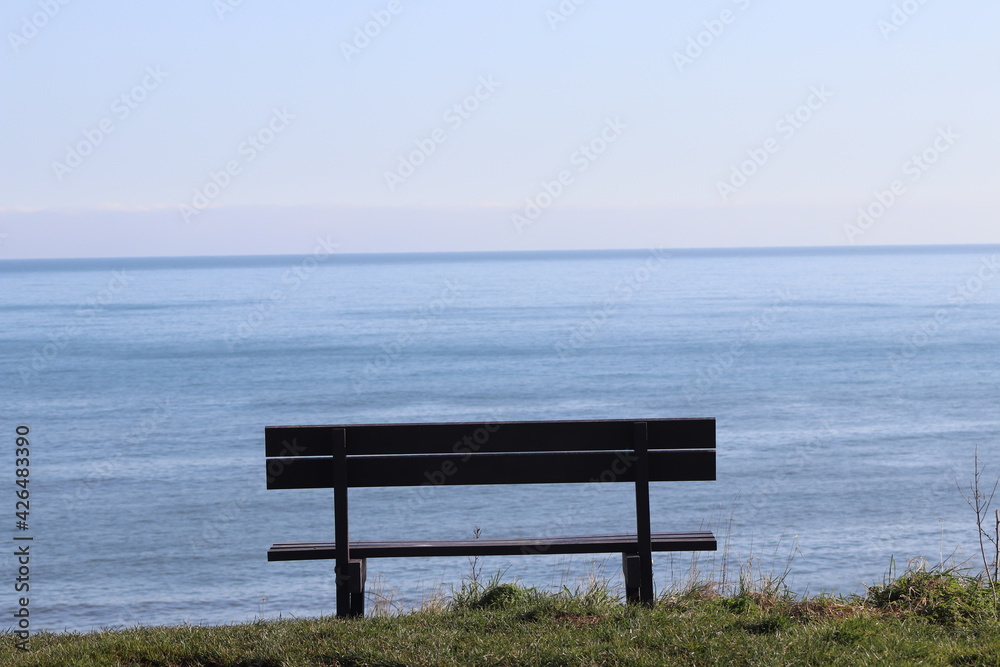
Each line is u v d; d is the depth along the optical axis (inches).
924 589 226.1
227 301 6510.8
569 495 1059.9
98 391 2320.4
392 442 215.0
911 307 5083.7
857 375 2401.6
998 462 1253.7
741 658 174.7
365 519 964.0
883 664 169.6
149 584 736.3
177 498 1107.3
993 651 175.6
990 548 792.3
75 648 188.9
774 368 2576.3
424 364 2787.9
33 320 4977.9
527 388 2245.3
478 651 179.2
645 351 3063.5
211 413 1925.4
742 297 6215.6
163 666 179.8
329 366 2780.5
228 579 745.6
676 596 239.1
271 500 1072.2
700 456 216.8
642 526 214.4
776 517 944.9
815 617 210.1
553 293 7155.5
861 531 874.8
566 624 201.9
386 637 190.4
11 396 2249.0
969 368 2512.3
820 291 6825.8
